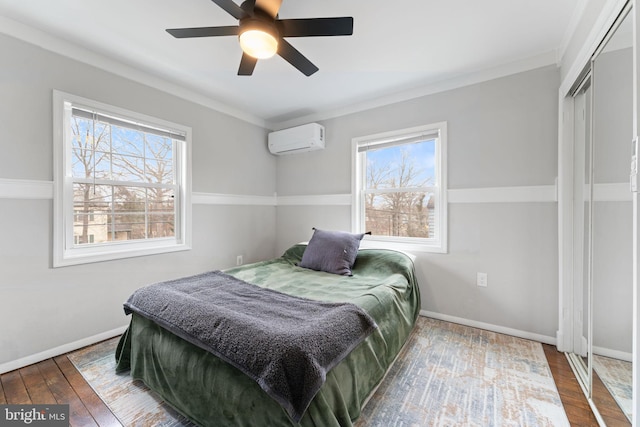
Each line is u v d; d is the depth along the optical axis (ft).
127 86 7.70
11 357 5.86
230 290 5.82
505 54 7.09
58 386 5.33
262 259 12.01
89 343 6.96
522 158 7.32
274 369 3.40
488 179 7.77
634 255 3.35
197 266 9.53
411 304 7.15
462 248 8.16
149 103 8.18
